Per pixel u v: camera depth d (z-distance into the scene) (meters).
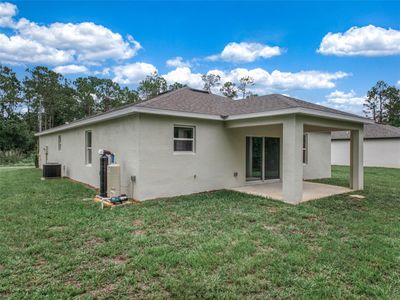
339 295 2.88
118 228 5.02
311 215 6.12
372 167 22.19
